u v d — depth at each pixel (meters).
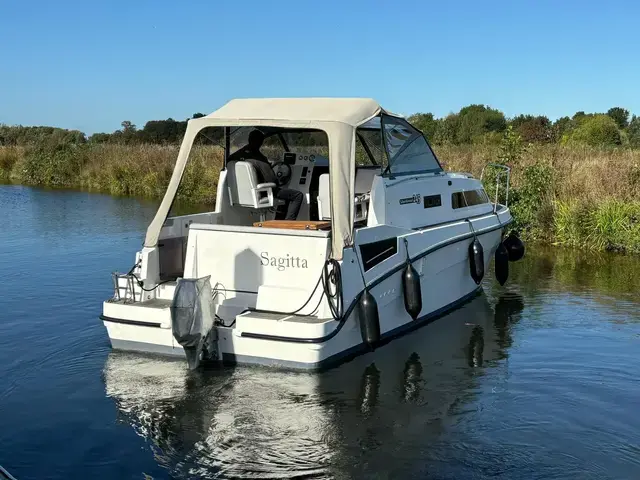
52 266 11.45
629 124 36.72
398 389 6.10
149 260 6.82
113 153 28.64
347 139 6.52
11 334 7.55
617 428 5.36
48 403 5.66
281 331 6.10
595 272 11.39
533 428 5.34
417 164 8.24
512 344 7.49
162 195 24.31
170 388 5.93
